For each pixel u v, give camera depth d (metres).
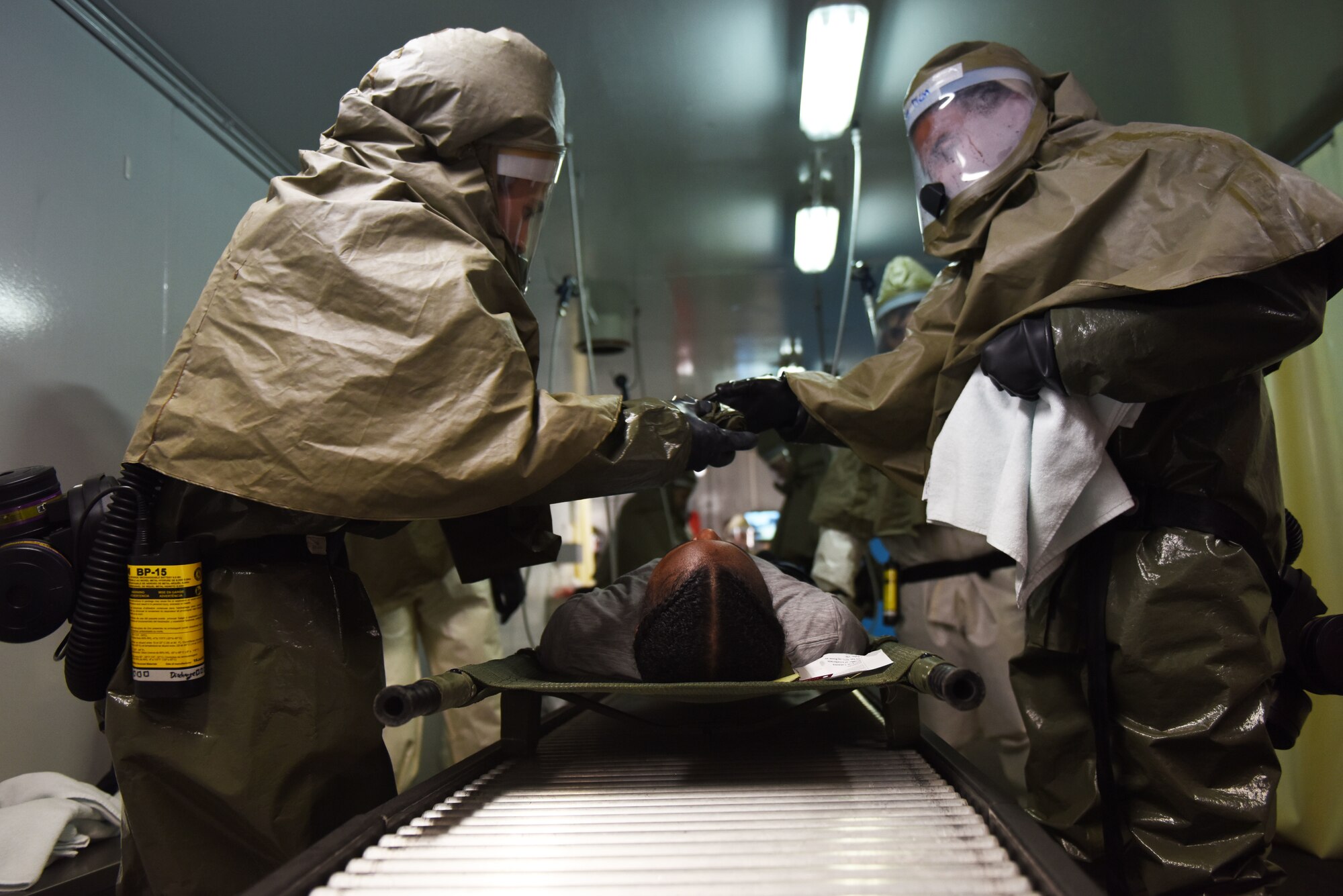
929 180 1.42
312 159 1.13
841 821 0.84
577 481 1.14
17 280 1.50
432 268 1.05
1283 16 1.76
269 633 1.05
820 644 1.24
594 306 3.51
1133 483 1.18
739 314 3.81
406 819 0.85
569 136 2.33
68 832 1.28
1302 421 2.12
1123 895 1.07
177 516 1.06
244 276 1.05
